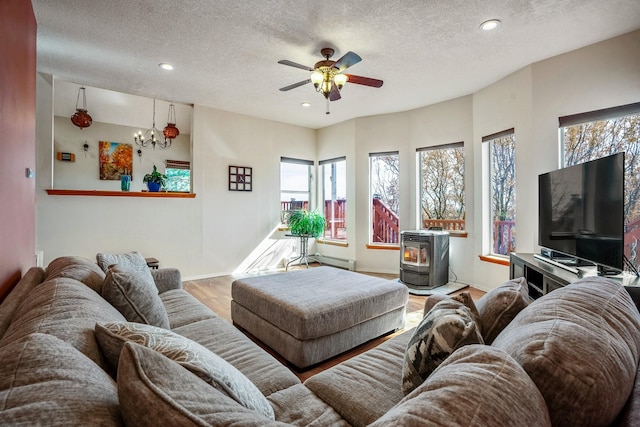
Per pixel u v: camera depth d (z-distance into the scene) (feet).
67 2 7.56
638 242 8.61
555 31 8.70
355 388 4.11
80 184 19.01
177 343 2.80
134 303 4.96
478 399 1.75
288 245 18.75
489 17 8.08
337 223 19.24
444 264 14.15
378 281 9.30
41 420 1.58
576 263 8.41
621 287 3.74
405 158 16.20
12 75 5.35
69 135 18.72
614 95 8.95
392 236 17.07
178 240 15.03
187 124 21.66
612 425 2.17
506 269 12.17
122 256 7.92
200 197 15.57
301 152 19.34
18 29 5.74
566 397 2.04
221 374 2.67
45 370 1.92
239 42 9.43
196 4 7.68
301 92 13.62
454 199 14.76
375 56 10.20
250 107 15.71
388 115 16.62
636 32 8.61
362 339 7.99
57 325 2.88
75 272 5.12
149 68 11.27
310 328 6.80
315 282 9.12
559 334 2.39
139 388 1.87
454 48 9.68
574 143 9.87
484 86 12.75
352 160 17.66
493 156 13.08
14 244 5.53
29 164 6.64
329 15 8.06
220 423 1.82
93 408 1.80
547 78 10.29
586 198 7.59
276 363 4.92
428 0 7.45
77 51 10.04
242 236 16.97
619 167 6.52
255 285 8.73
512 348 2.51
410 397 2.07
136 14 8.07
